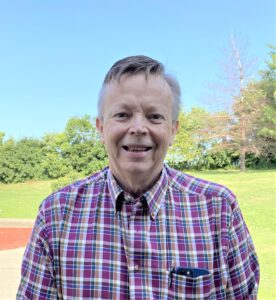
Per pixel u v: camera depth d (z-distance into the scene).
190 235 1.23
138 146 1.23
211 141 22.50
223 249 1.23
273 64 21.14
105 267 1.19
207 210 1.27
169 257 1.20
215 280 1.21
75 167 20.80
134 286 1.16
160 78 1.26
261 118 20.72
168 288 1.17
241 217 1.33
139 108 1.23
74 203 1.30
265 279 4.48
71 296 1.20
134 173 1.24
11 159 21.34
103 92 1.30
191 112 22.70
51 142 21.72
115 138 1.25
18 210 11.94
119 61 1.28
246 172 20.06
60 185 13.17
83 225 1.25
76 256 1.22
